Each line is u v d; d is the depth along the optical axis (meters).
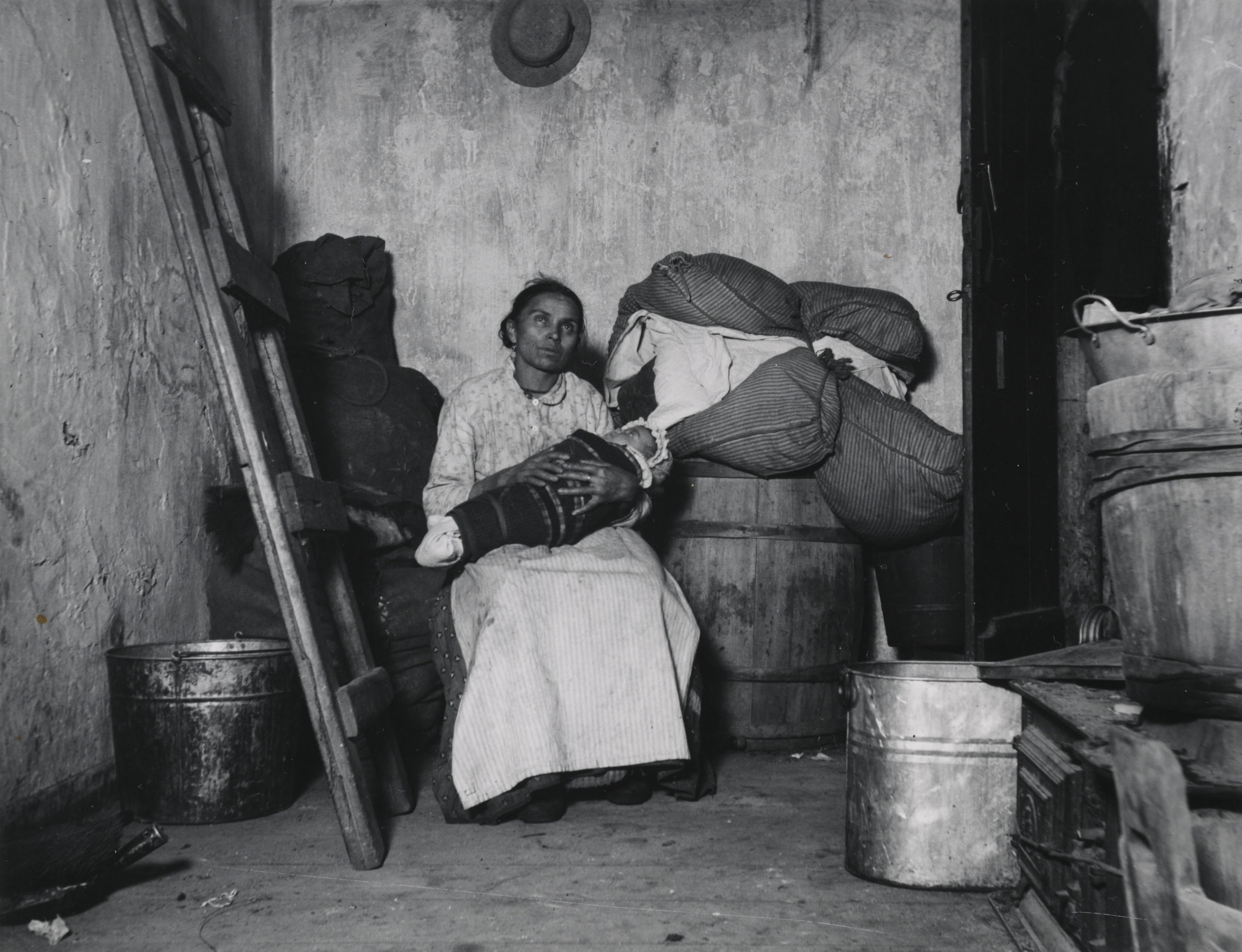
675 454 3.88
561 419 3.48
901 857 2.35
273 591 3.55
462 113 4.69
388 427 4.01
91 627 2.85
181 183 2.67
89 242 2.91
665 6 4.64
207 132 3.11
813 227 4.59
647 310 4.21
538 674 2.86
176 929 2.10
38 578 2.59
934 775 2.33
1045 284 3.79
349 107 4.71
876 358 4.21
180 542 3.40
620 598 2.99
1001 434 3.36
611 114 4.65
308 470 3.07
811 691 3.87
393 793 3.00
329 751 2.53
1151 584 1.63
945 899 2.29
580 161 4.65
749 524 3.84
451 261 4.68
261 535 2.61
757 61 4.62
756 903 2.26
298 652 2.57
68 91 2.82
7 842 2.31
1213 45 2.31
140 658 2.83
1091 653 2.36
